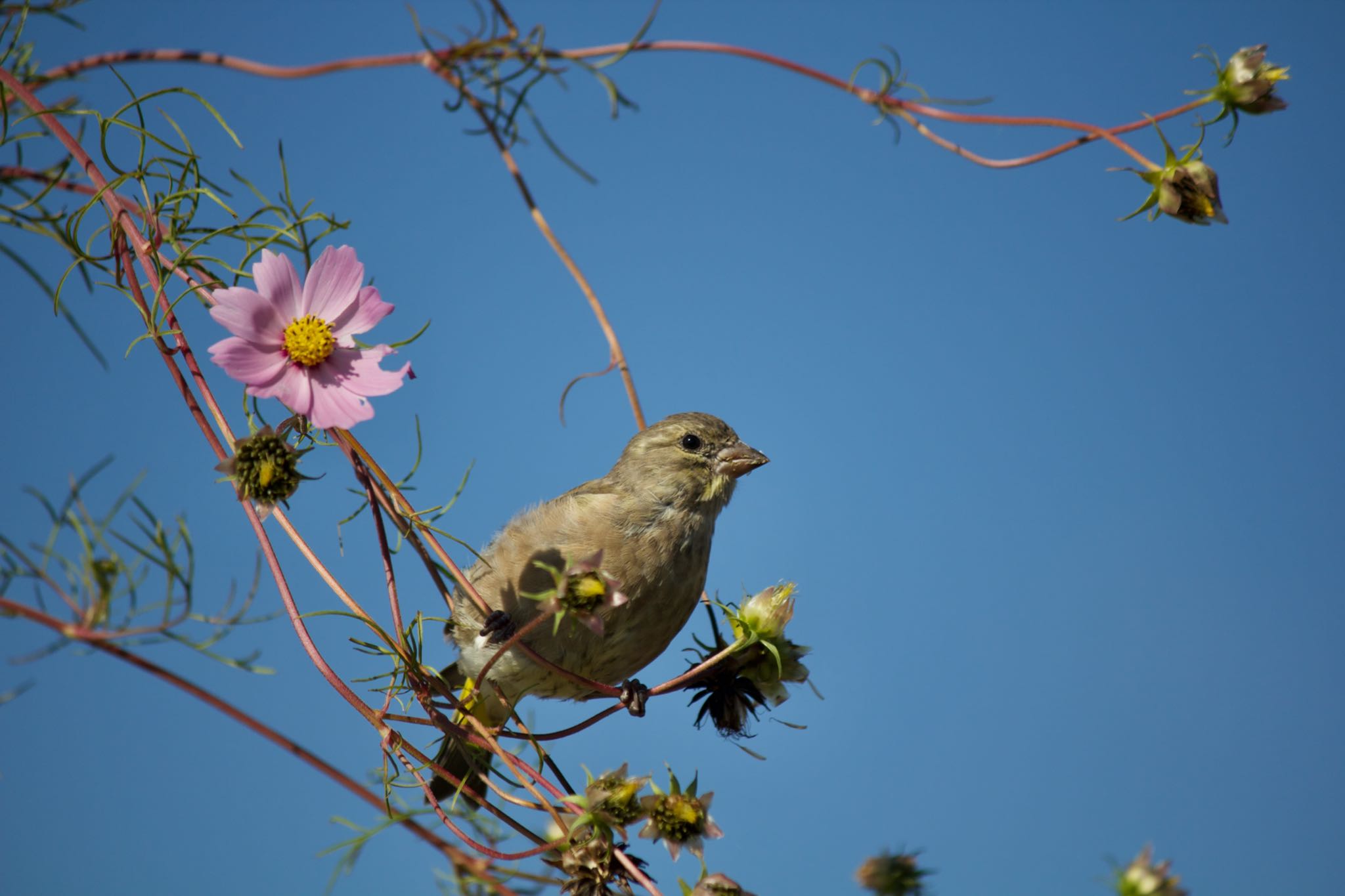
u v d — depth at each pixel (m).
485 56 5.34
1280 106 5.71
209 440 5.23
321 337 5.17
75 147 5.45
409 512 5.68
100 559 3.95
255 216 5.45
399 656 5.40
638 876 5.04
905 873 5.66
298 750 4.18
